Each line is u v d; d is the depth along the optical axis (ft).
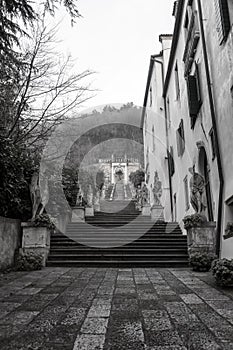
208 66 27.81
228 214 23.18
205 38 28.66
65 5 16.12
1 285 16.49
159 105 53.78
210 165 27.89
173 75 46.06
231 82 22.24
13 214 25.96
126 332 8.97
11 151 22.44
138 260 25.31
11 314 10.88
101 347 7.85
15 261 23.84
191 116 32.27
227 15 23.39
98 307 11.83
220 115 24.81
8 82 25.46
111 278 18.86
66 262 24.66
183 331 9.02
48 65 34.50
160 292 14.62
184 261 24.53
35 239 24.64
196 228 24.75
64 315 10.75
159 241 30.45
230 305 12.04
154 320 10.13
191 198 26.86
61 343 8.13
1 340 8.36
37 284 16.79
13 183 23.62
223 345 7.91
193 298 13.30
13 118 28.12
